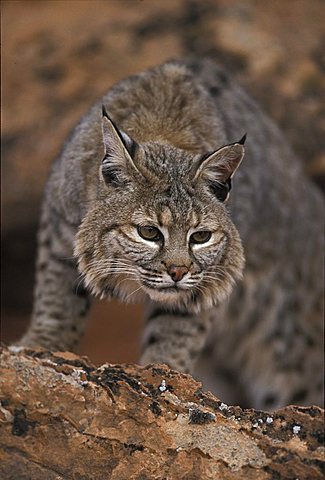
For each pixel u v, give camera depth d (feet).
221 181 31.65
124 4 62.23
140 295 33.42
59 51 59.93
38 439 25.17
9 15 63.67
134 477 25.41
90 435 25.39
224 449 25.68
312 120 55.67
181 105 35.24
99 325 57.98
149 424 25.77
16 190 56.24
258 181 41.19
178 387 27.04
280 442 25.93
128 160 30.89
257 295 43.39
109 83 57.88
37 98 58.03
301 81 56.85
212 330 41.86
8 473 24.88
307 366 45.55
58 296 37.01
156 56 58.44
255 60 57.57
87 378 26.30
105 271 31.76
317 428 26.32
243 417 26.58
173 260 30.50
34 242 57.57
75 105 57.52
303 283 44.98
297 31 59.82
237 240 32.89
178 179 31.07
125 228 30.89
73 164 34.24
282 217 43.65
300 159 54.95
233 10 60.54
